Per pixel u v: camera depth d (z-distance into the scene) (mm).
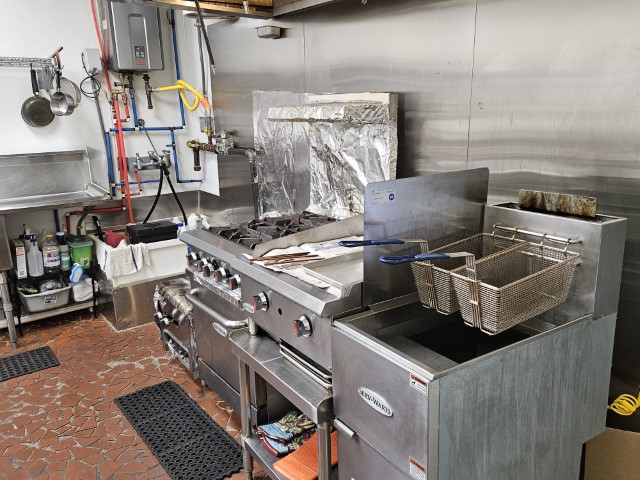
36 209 3332
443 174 1641
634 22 1542
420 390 1201
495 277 1585
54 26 3674
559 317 1601
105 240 3877
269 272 1889
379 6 2398
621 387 1748
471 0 1998
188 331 2783
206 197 4383
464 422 1262
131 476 2188
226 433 2459
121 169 4039
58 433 2484
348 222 2332
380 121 2234
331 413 1621
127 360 3182
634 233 1636
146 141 4176
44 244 3639
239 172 3752
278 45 3104
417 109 2316
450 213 1697
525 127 1897
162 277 3715
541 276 1375
